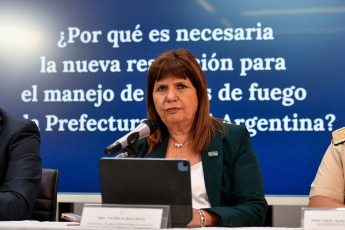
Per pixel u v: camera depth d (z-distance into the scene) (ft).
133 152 7.67
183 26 16.24
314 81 15.69
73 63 16.58
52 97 16.56
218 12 16.11
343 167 9.87
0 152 10.09
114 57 16.47
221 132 9.60
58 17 16.76
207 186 9.12
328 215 6.25
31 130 10.52
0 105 16.69
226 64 15.97
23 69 16.74
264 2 15.99
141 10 16.44
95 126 16.35
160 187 6.68
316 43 15.76
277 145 15.64
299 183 15.51
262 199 8.95
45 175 11.43
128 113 16.29
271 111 15.72
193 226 7.59
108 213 6.46
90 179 16.24
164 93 9.26
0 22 16.90
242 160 9.35
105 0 16.60
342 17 15.78
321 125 15.57
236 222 8.17
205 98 9.47
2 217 8.71
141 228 6.31
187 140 9.62
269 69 15.83
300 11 15.88
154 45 16.34
